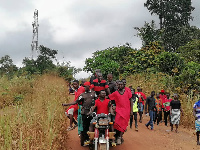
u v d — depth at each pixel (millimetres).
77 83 8352
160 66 19141
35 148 5738
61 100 11219
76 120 7902
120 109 7113
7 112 7137
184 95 13266
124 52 23422
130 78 20141
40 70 34094
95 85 7625
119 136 7199
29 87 16609
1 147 5281
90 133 6621
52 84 16719
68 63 38594
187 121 11258
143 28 28906
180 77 15664
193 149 7828
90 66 19016
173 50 40281
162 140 8656
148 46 24734
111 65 18312
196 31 40812
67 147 7320
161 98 11734
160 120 12094
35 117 7336
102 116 6562
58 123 7742
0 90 14883
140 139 8578
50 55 40438
